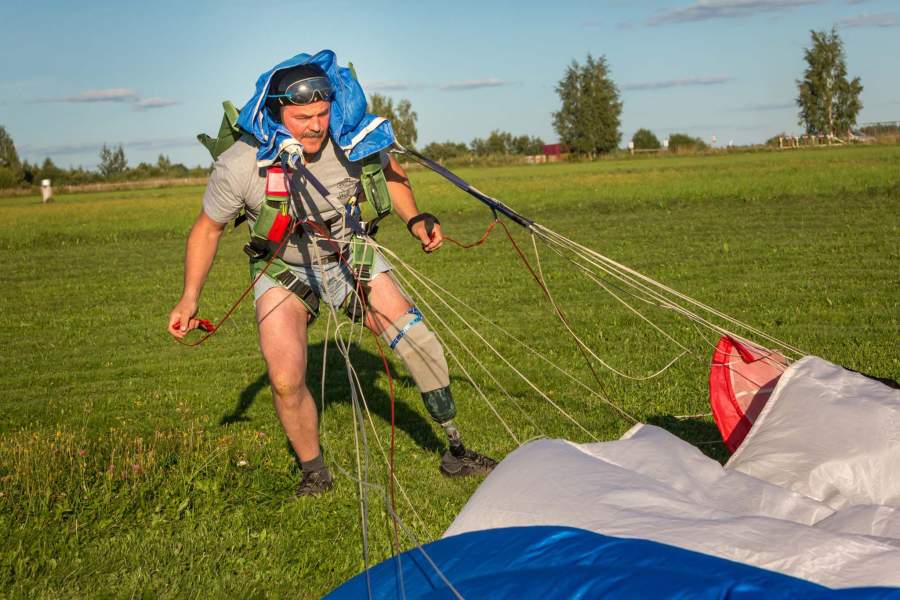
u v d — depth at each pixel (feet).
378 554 11.92
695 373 20.38
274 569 11.66
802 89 309.42
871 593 6.27
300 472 15.28
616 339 24.88
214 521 13.29
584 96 324.39
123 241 74.59
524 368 22.30
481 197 13.84
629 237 50.34
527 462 8.89
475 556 7.50
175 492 14.23
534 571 6.94
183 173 329.11
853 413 10.25
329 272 14.05
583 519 7.70
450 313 30.66
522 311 30.25
